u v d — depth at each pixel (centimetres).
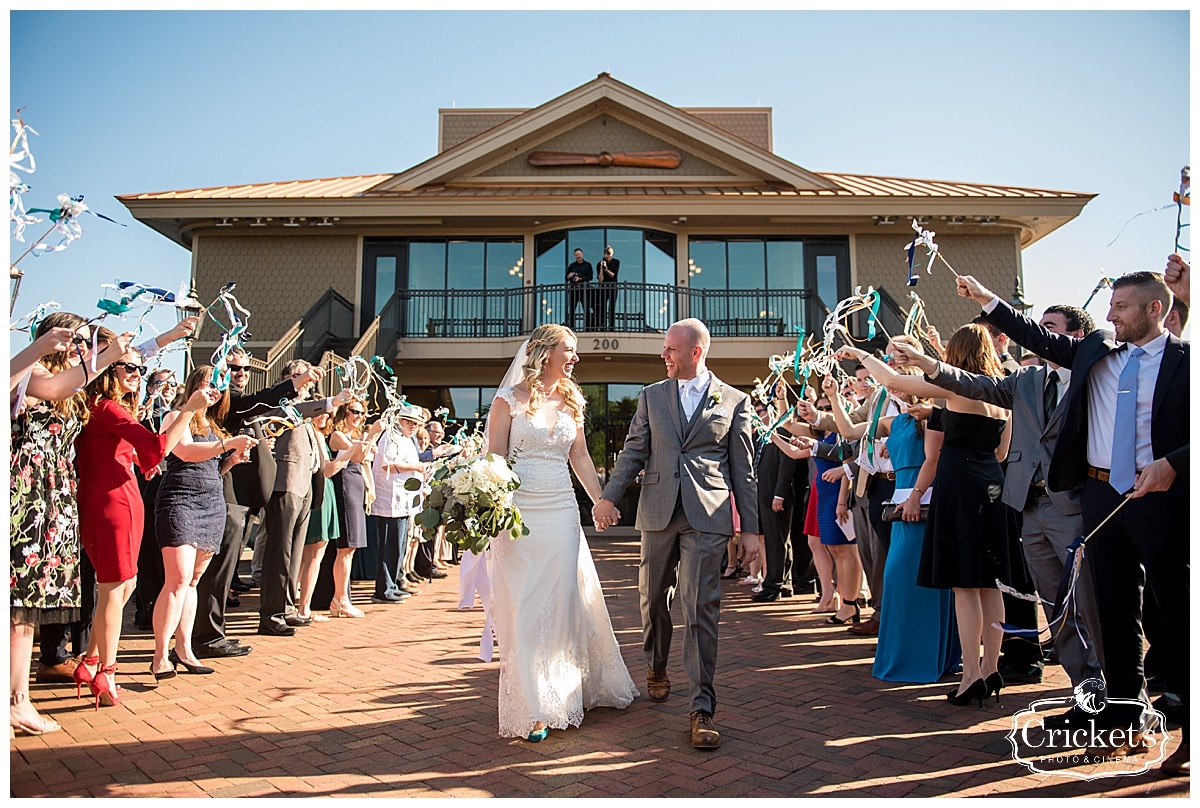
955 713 400
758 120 2078
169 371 570
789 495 776
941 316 1759
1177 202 321
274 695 438
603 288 1678
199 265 1786
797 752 345
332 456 724
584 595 412
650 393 409
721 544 378
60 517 366
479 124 2053
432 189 1828
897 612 474
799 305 1762
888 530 556
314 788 304
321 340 1603
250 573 1011
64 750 347
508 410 411
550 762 335
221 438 515
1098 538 335
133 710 407
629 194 1708
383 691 448
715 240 1808
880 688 452
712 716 360
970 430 416
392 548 804
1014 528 448
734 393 409
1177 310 393
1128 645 331
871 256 1792
